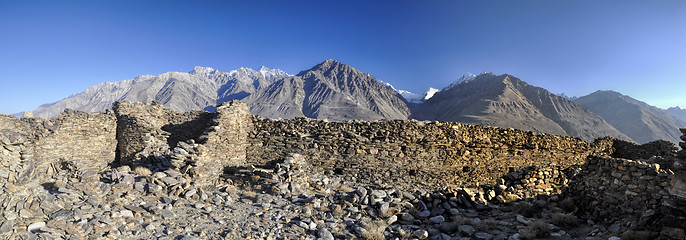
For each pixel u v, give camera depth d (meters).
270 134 20.17
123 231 7.84
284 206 11.94
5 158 8.26
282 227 9.84
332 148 18.97
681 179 7.68
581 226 10.62
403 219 11.49
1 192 7.16
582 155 26.33
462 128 20.59
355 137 18.91
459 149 20.28
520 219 11.25
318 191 14.74
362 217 11.47
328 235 9.52
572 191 12.86
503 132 21.97
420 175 19.11
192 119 22.19
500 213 12.55
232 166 16.84
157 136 20.33
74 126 18.45
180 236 8.23
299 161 16.19
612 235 8.98
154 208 9.45
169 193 11.28
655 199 9.34
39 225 6.95
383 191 13.27
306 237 9.32
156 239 7.89
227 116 18.53
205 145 16.05
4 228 6.38
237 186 14.48
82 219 7.70
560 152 24.70
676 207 7.60
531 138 22.94
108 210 8.71
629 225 9.19
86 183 9.84
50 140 16.78
